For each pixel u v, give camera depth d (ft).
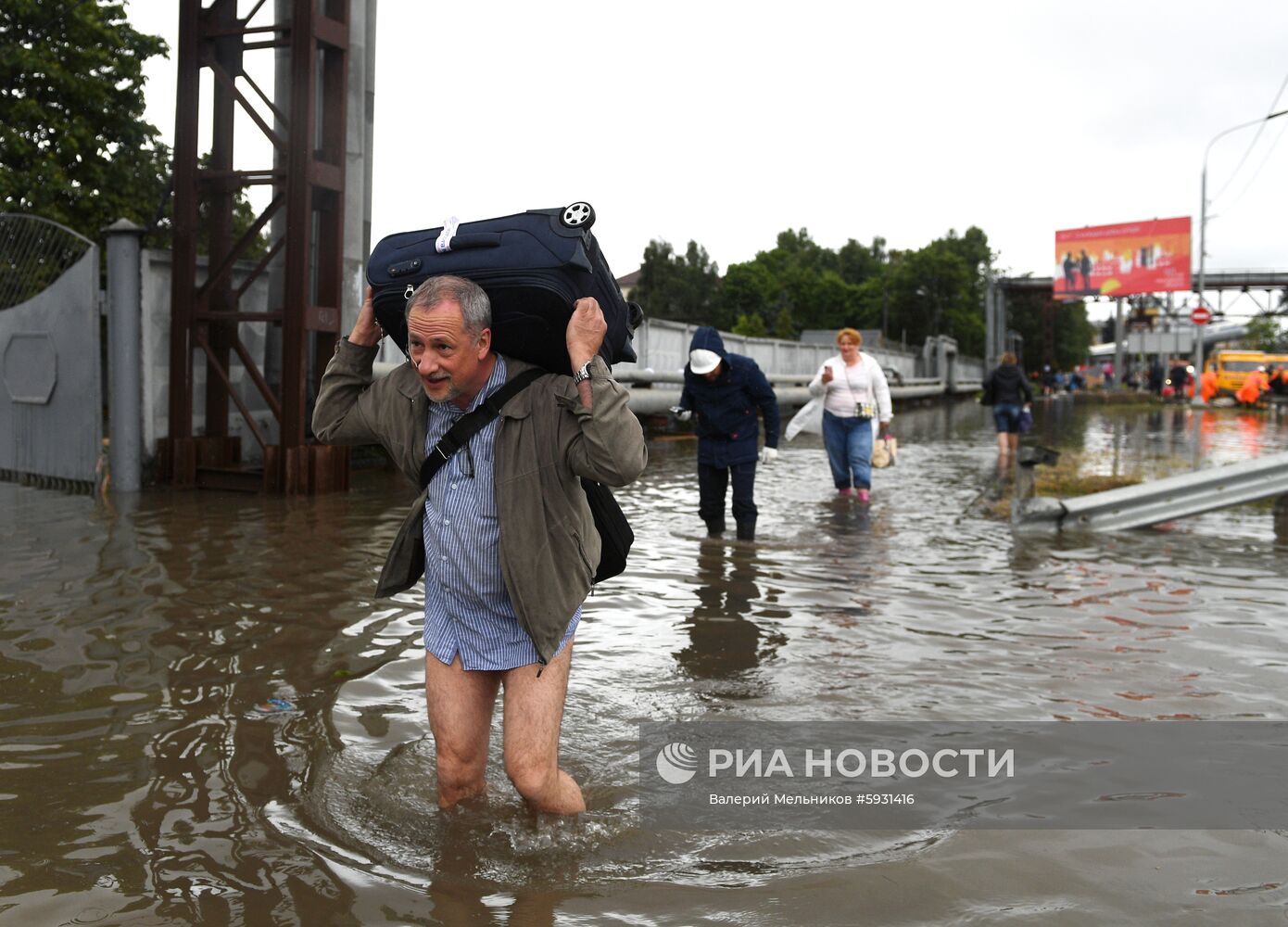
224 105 33.83
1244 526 28.76
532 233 8.65
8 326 36.22
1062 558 23.54
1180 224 198.90
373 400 9.46
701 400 25.27
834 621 17.58
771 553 23.80
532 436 8.77
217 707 13.07
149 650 15.51
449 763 9.52
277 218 34.96
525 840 9.36
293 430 32.30
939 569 22.15
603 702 13.32
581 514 9.04
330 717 12.73
